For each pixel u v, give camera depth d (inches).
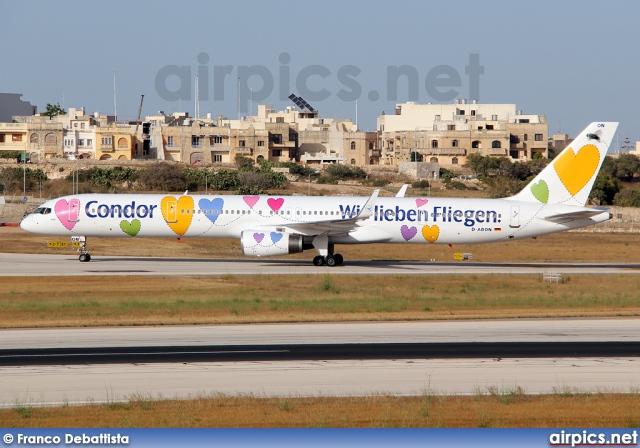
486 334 4042.8
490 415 2559.1
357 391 2839.6
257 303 4950.8
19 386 2854.3
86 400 2684.5
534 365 3304.6
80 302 4874.5
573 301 5251.0
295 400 2699.3
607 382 3014.3
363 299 5196.9
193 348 3585.1
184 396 2746.1
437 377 3073.3
